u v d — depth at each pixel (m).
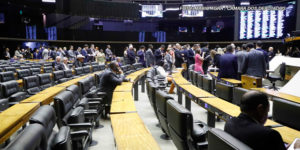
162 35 21.92
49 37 20.08
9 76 5.61
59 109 2.60
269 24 15.02
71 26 19.47
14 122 2.52
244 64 5.38
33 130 1.44
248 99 1.68
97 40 20.14
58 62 7.79
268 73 6.73
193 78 6.40
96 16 19.42
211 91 4.69
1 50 20.06
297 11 13.43
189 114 2.00
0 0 17.11
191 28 21.92
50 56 15.48
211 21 21.16
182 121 2.01
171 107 2.27
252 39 16.11
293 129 2.22
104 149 3.45
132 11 20.11
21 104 3.29
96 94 4.52
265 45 15.82
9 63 11.35
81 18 19.91
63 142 1.70
